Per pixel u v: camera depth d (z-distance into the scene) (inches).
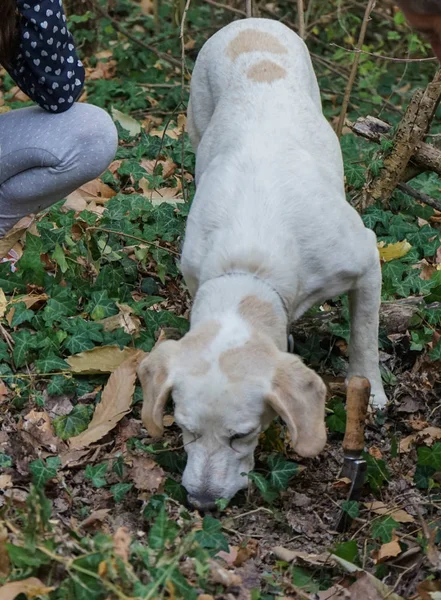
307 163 85.4
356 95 141.1
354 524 77.9
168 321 92.2
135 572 67.8
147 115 132.6
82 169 94.6
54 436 83.8
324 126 91.3
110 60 145.6
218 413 73.3
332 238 83.0
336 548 73.3
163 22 155.3
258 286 79.2
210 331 75.9
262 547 76.2
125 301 96.1
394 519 77.4
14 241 98.7
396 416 87.1
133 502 78.7
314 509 79.0
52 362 88.3
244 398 73.3
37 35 88.7
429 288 96.5
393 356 92.0
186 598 67.2
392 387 89.8
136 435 84.2
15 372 89.2
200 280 82.0
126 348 89.4
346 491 78.5
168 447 82.2
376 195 106.5
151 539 69.4
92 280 97.7
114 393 85.2
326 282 84.0
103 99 133.3
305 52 97.3
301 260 82.5
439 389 88.7
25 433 82.7
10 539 70.6
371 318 86.9
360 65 136.3
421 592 70.4
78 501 78.8
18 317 91.8
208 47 98.7
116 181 112.0
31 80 91.6
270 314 78.3
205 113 99.1
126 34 141.6
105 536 67.3
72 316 93.3
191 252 83.6
